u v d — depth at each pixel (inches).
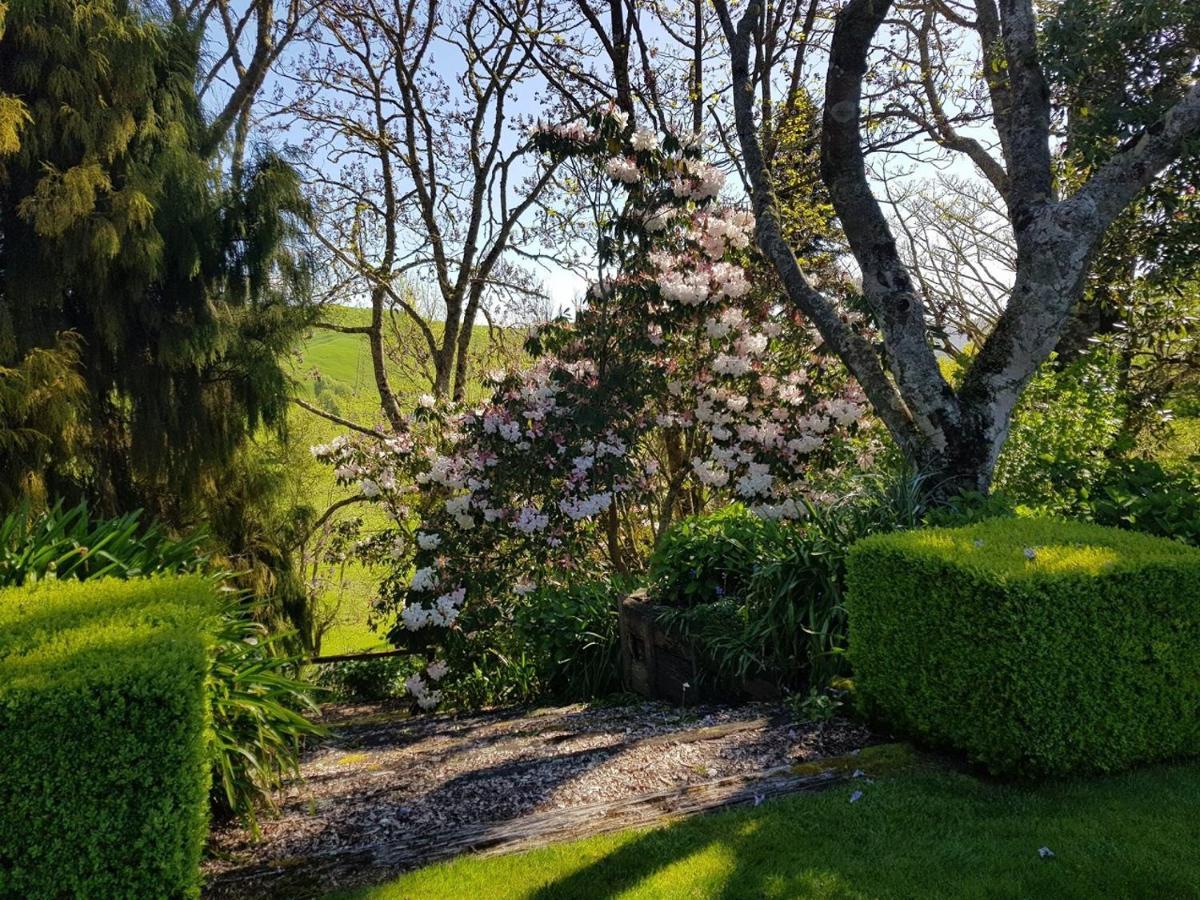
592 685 253.3
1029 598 115.8
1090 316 326.0
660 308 260.5
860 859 101.3
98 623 107.0
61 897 91.8
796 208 349.1
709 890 96.5
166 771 94.0
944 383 195.3
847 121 201.8
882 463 257.8
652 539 347.6
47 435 205.2
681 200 258.8
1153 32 200.7
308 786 152.9
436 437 291.9
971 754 124.9
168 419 241.9
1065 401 246.7
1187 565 122.6
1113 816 107.4
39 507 204.5
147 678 93.1
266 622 269.9
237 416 258.5
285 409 264.8
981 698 121.3
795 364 278.5
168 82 237.8
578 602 269.1
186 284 240.1
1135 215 248.1
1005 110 264.4
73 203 202.8
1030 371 191.2
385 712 294.8
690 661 209.0
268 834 123.9
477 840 112.7
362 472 299.7
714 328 255.8
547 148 261.0
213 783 126.3
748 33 247.8
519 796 128.7
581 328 263.4
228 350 252.5
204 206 238.2
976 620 121.3
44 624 106.9
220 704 122.6
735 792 123.0
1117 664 119.2
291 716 131.9
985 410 191.0
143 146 228.5
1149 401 303.3
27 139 207.2
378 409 518.3
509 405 265.0
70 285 222.4
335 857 110.7
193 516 259.8
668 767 135.6
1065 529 143.6
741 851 105.0
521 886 99.9
